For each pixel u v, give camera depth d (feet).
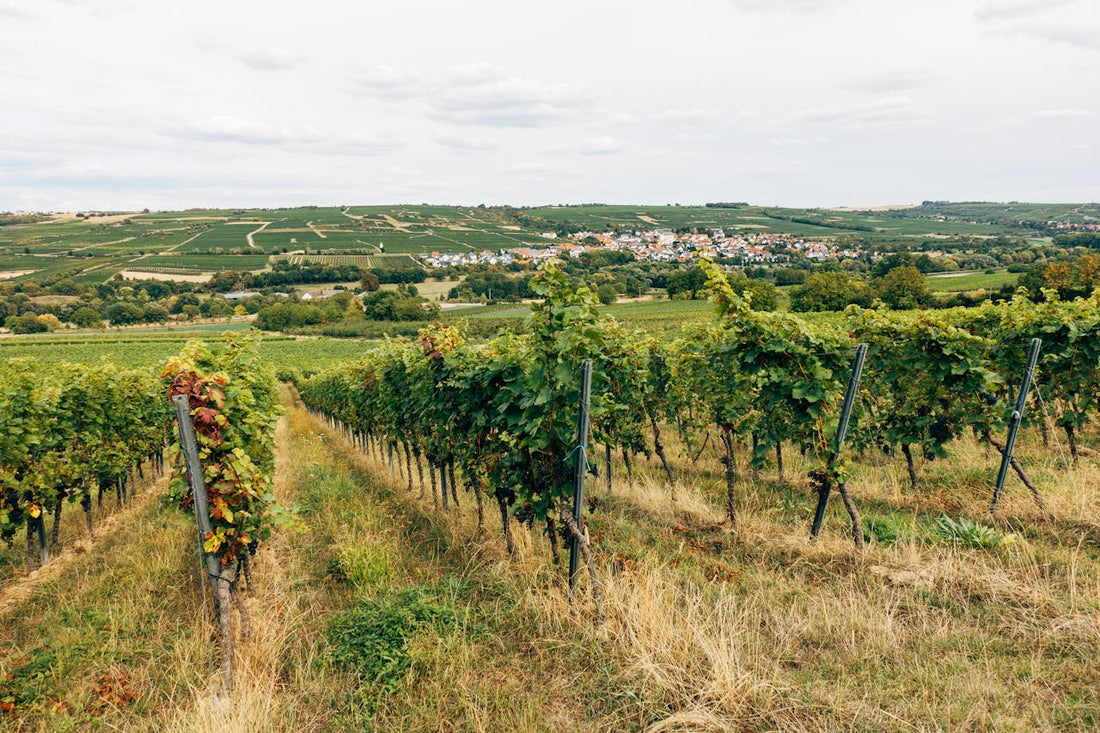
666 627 14.53
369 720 13.16
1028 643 13.42
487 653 15.33
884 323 25.41
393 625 16.31
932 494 23.91
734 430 24.02
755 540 20.95
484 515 28.17
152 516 33.47
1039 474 24.25
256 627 17.63
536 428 17.81
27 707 14.47
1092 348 24.26
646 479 30.19
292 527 18.13
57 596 21.66
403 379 34.58
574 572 17.60
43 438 26.61
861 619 14.73
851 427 28.45
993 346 23.31
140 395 39.32
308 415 120.37
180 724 13.28
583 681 13.78
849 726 11.51
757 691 12.44
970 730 11.12
